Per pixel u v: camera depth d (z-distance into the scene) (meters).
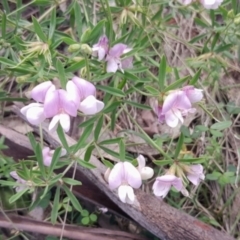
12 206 0.17
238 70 0.19
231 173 0.17
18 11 0.16
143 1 0.17
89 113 0.13
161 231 0.15
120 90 0.14
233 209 0.18
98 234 0.16
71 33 0.17
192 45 0.19
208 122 0.20
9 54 0.16
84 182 0.17
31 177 0.13
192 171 0.14
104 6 0.16
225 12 0.17
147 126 0.20
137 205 0.16
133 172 0.13
